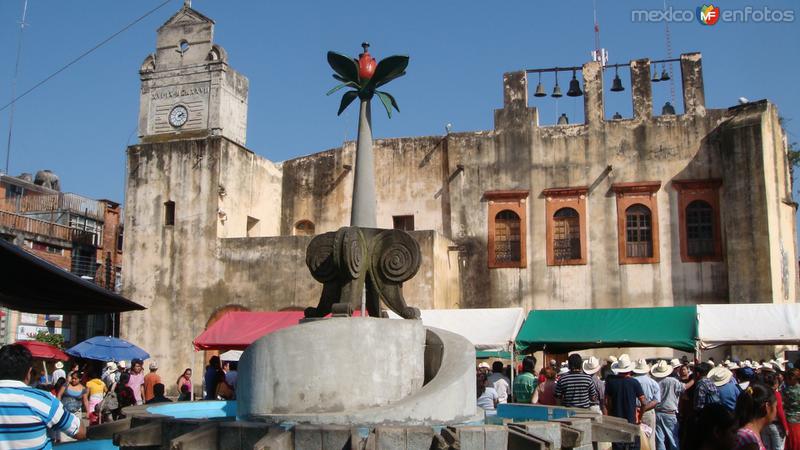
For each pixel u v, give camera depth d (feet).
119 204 130.62
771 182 87.76
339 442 24.09
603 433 29.66
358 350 28.86
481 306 95.50
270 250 92.32
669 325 64.95
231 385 54.70
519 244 95.81
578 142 96.17
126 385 53.83
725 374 36.78
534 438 24.34
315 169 107.65
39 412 18.85
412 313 34.12
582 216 94.32
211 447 25.59
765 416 21.33
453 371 29.30
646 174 93.50
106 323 114.62
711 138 92.07
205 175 96.12
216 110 98.78
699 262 90.12
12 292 29.17
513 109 98.73
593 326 67.62
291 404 28.32
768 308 63.41
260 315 75.41
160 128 101.04
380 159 103.81
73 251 117.80
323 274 33.71
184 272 94.84
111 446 30.19
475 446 24.13
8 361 18.84
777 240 87.30
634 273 91.91
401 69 36.22
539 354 91.35
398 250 33.96
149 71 102.83
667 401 41.81
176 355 93.20
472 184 98.43
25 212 123.85
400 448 23.79
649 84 95.45
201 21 102.06
